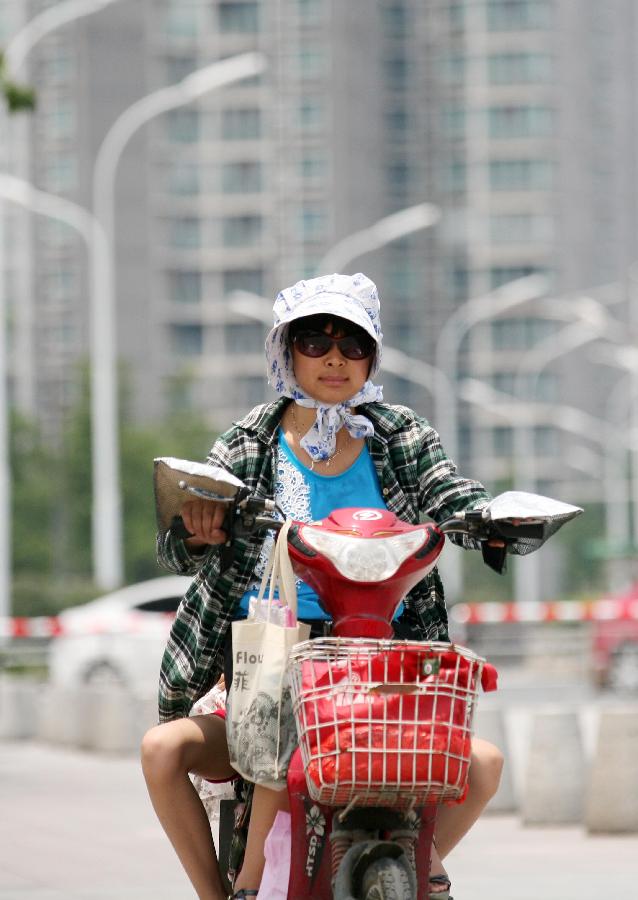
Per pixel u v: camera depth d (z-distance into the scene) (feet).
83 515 487.20
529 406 641.40
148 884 74.33
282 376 40.91
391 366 587.27
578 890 72.33
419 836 35.19
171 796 38.60
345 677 33.78
